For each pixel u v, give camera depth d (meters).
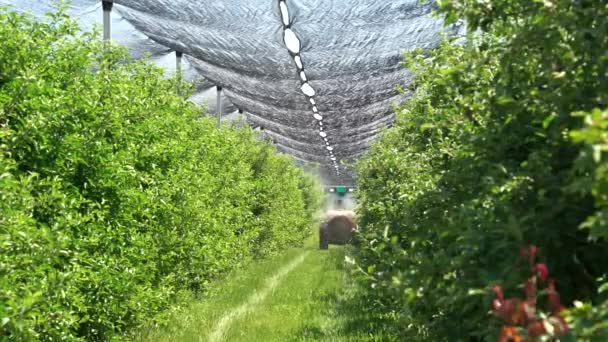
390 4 10.91
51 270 5.52
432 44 13.23
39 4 12.68
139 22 14.26
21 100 5.96
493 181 3.53
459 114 4.59
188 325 10.38
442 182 4.49
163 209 9.10
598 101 3.03
